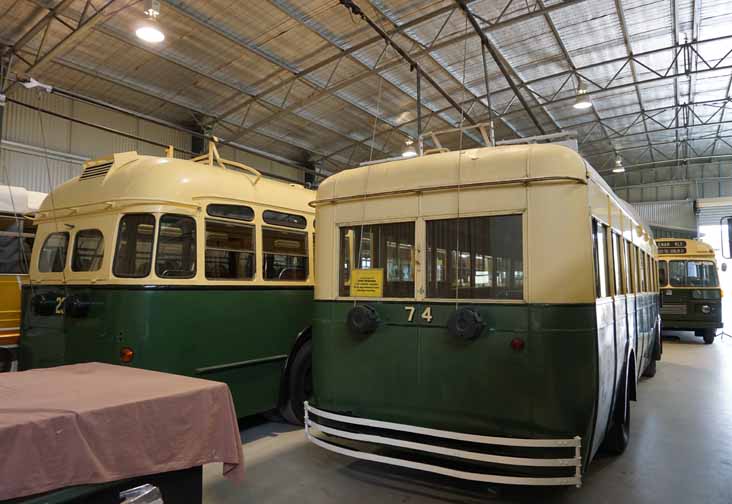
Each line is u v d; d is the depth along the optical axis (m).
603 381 3.48
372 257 3.82
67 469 1.65
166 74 11.17
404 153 16.56
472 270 3.40
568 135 3.99
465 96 13.59
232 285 4.88
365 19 8.84
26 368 5.06
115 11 8.56
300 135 15.35
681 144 19.22
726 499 3.73
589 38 10.98
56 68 10.40
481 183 3.39
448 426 3.36
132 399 1.93
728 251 5.39
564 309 3.11
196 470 2.13
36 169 11.05
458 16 9.91
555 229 3.18
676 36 10.95
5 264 5.82
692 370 9.65
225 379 4.75
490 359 3.25
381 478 4.06
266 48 10.52
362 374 3.74
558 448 3.04
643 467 4.40
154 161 4.58
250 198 5.24
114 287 4.21
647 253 7.69
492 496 3.71
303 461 4.47
